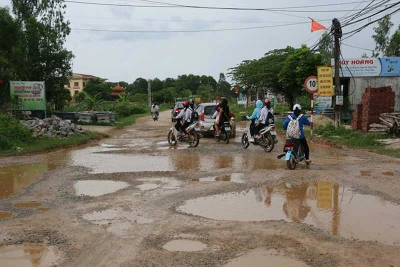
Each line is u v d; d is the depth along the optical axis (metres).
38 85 20.38
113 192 7.47
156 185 8.02
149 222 5.65
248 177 8.64
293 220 5.70
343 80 25.97
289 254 4.43
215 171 9.43
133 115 43.00
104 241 4.92
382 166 10.03
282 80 28.58
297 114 9.78
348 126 20.31
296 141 9.72
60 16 32.41
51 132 16.83
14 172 9.70
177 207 6.42
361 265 4.12
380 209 6.23
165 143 16.02
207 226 5.44
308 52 25.39
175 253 4.50
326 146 14.89
